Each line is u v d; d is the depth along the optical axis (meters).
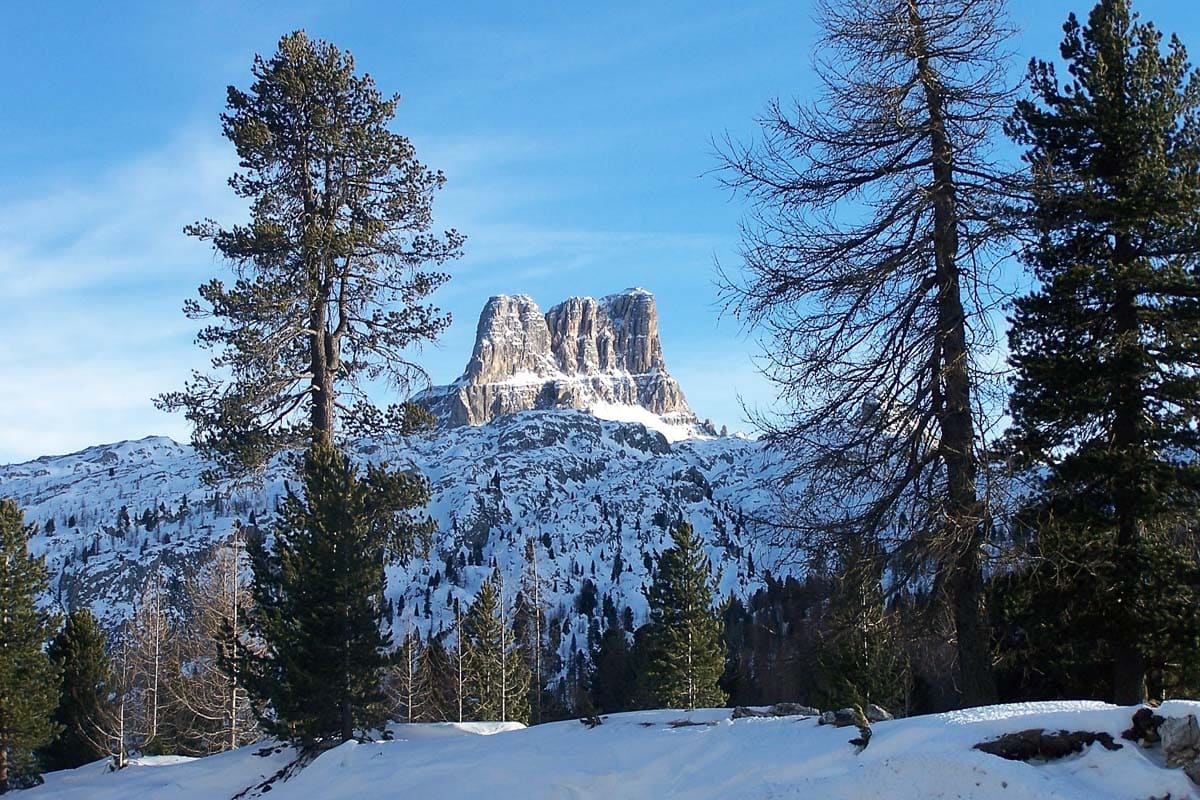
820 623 12.70
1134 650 14.94
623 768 10.52
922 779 7.62
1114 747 7.58
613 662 64.88
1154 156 15.69
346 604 19.41
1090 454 14.98
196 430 22.14
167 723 40.84
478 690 49.81
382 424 24.16
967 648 12.02
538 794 10.52
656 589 45.56
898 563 12.02
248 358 21.94
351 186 24.78
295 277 22.95
